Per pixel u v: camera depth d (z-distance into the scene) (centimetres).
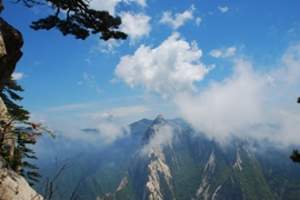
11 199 1122
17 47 2159
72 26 1794
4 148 1303
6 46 2078
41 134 852
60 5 1711
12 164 1377
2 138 840
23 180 1271
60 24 1778
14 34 2123
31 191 1248
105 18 1770
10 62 2152
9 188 1140
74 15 1772
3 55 1956
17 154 1462
